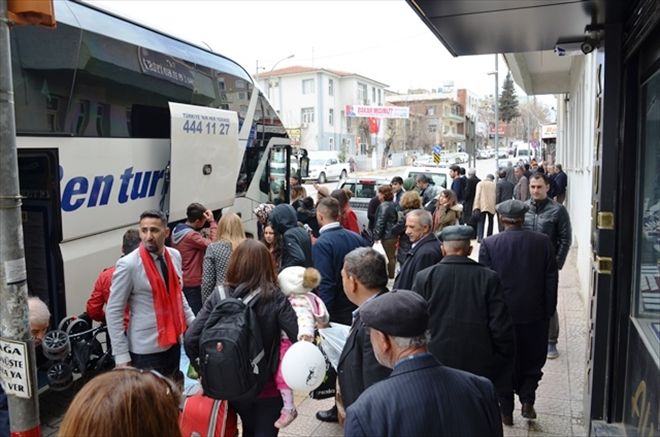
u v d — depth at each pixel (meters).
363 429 1.81
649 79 3.47
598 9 3.60
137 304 3.99
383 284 2.93
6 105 2.40
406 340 1.94
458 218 7.96
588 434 4.04
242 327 3.01
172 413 1.50
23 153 4.74
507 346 3.53
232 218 5.16
